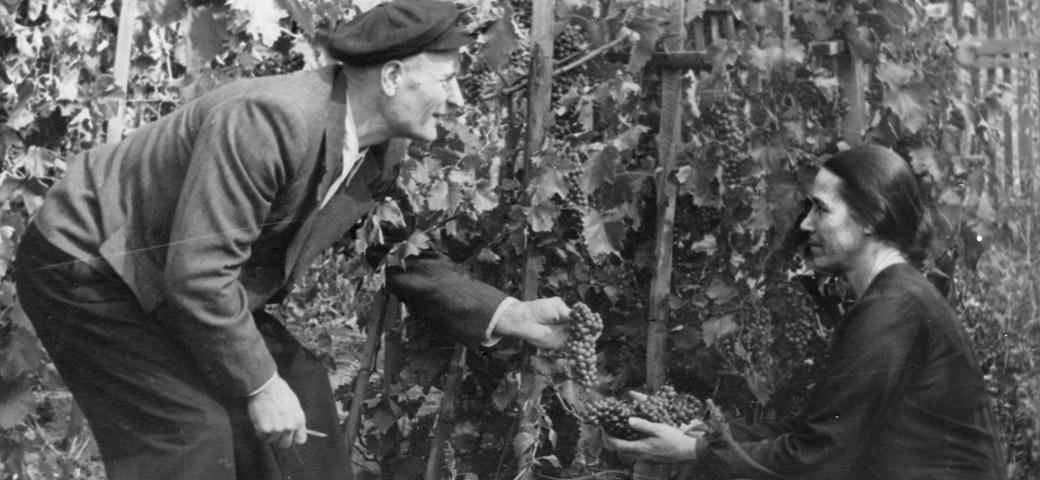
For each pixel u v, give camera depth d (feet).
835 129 10.14
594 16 9.88
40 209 7.75
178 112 7.64
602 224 9.69
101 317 7.52
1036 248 13.23
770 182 9.82
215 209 7.04
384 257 9.61
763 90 9.91
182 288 7.03
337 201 8.26
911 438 7.78
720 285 10.20
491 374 10.49
